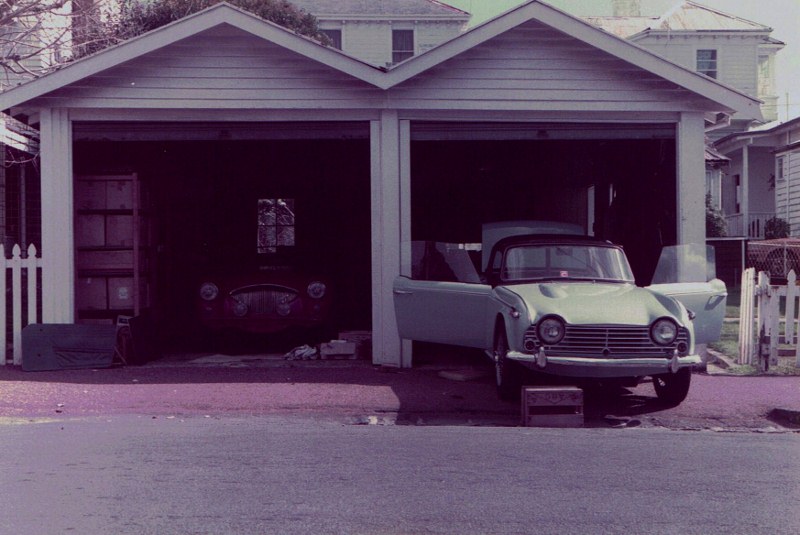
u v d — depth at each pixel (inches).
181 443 288.8
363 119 498.9
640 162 585.0
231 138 512.1
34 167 639.8
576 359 354.6
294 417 360.5
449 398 395.2
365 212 732.0
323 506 201.8
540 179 783.1
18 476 233.9
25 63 721.6
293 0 1391.5
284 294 521.7
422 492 216.4
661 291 407.5
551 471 244.1
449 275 434.6
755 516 196.2
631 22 1579.7
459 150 695.7
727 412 372.2
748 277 491.5
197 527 183.8
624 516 195.0
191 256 672.4
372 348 498.3
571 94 498.9
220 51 490.0
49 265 490.0
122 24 837.8
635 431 333.7
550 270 418.3
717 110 506.0
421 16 1392.7
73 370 464.4
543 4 480.4
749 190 1360.7
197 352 555.5
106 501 206.2
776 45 1596.9
